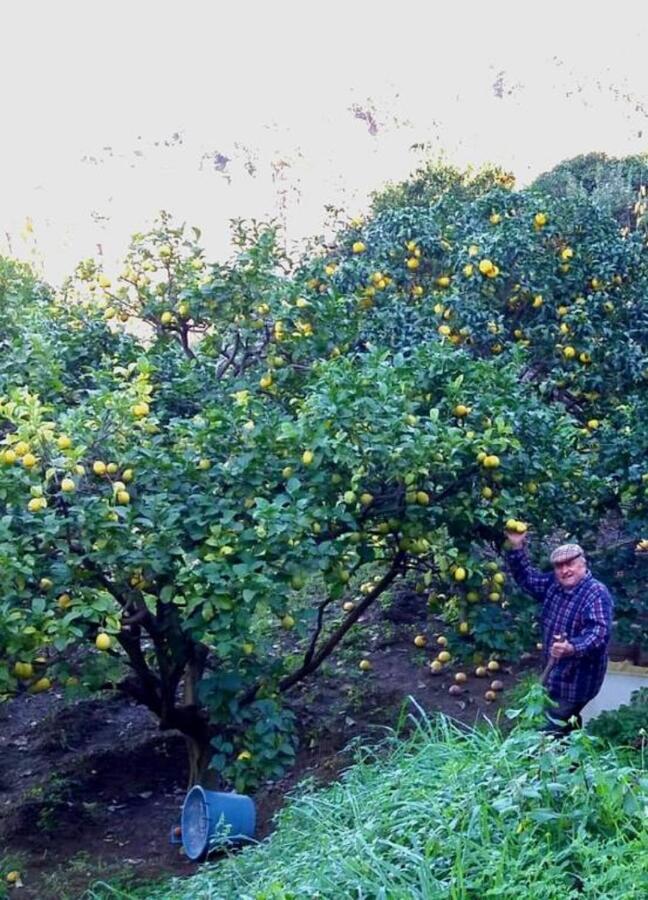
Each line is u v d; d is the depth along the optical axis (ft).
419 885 15.76
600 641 23.56
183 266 30.30
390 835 17.06
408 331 30.68
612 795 16.49
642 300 34.22
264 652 25.48
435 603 27.40
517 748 18.39
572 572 24.21
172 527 21.99
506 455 25.03
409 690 32.48
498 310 32.99
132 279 30.73
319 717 31.45
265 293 29.40
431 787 18.40
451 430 23.27
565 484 28.45
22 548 20.95
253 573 21.45
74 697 22.12
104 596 21.20
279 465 23.47
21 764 31.37
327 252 35.17
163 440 24.72
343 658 34.91
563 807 16.66
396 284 34.04
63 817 27.68
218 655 22.57
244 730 23.86
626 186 68.95
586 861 15.29
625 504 30.78
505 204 34.58
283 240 41.01
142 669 25.12
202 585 21.57
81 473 21.63
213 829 22.70
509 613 27.12
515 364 27.30
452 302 31.37
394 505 24.44
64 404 27.78
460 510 24.91
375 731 30.07
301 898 15.90
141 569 22.02
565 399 33.60
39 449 21.77
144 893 22.56
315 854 17.47
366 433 22.99
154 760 30.99
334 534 24.12
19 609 20.47
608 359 32.53
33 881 24.53
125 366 29.55
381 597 38.40
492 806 16.76
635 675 27.07
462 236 34.78
